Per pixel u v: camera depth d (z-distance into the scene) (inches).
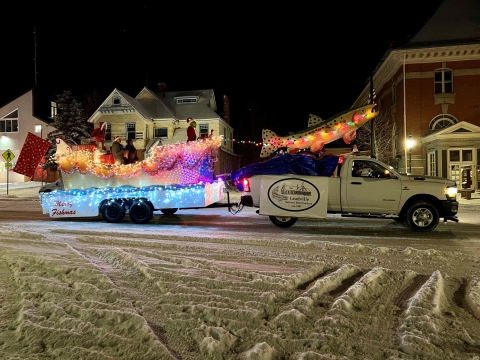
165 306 189.8
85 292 207.5
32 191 1207.6
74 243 353.1
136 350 147.4
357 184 434.0
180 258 278.7
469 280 234.8
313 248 335.0
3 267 259.6
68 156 513.3
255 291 210.1
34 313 178.9
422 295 200.5
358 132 1379.2
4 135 1788.9
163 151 495.2
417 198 431.5
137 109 1456.7
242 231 432.1
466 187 810.2
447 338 158.6
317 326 168.2
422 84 1119.6
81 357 141.7
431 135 1027.9
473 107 1093.8
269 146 594.9
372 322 174.2
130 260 272.4
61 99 1567.4
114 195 500.7
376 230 439.8
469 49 1076.5
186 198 486.9
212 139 496.4
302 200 440.8
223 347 151.3
